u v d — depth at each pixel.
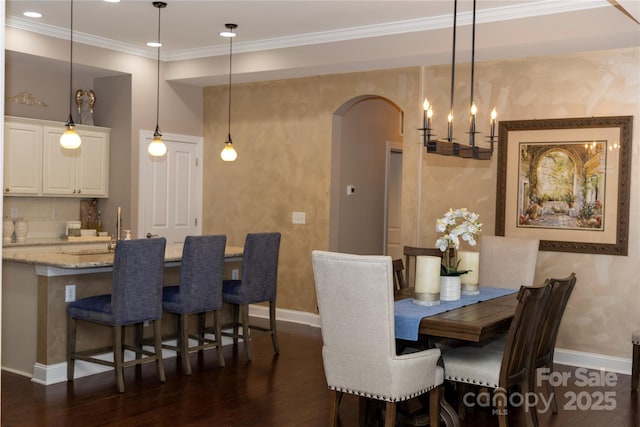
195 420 3.99
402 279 4.88
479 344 4.11
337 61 6.23
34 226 6.90
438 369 3.59
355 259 3.26
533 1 5.05
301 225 7.19
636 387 4.83
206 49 7.05
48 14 5.78
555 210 5.62
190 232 7.90
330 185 6.97
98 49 6.72
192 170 7.89
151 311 4.71
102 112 7.39
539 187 5.70
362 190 7.54
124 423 3.90
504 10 5.23
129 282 4.52
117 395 4.46
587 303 5.50
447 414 3.69
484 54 5.65
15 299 4.89
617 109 5.34
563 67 5.58
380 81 6.59
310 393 4.60
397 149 8.26
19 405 4.20
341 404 4.38
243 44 6.78
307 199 7.14
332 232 7.02
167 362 5.39
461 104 6.12
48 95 6.97
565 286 3.98
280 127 7.34
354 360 3.40
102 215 7.43
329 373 3.53
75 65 6.64
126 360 5.26
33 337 4.78
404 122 6.45
